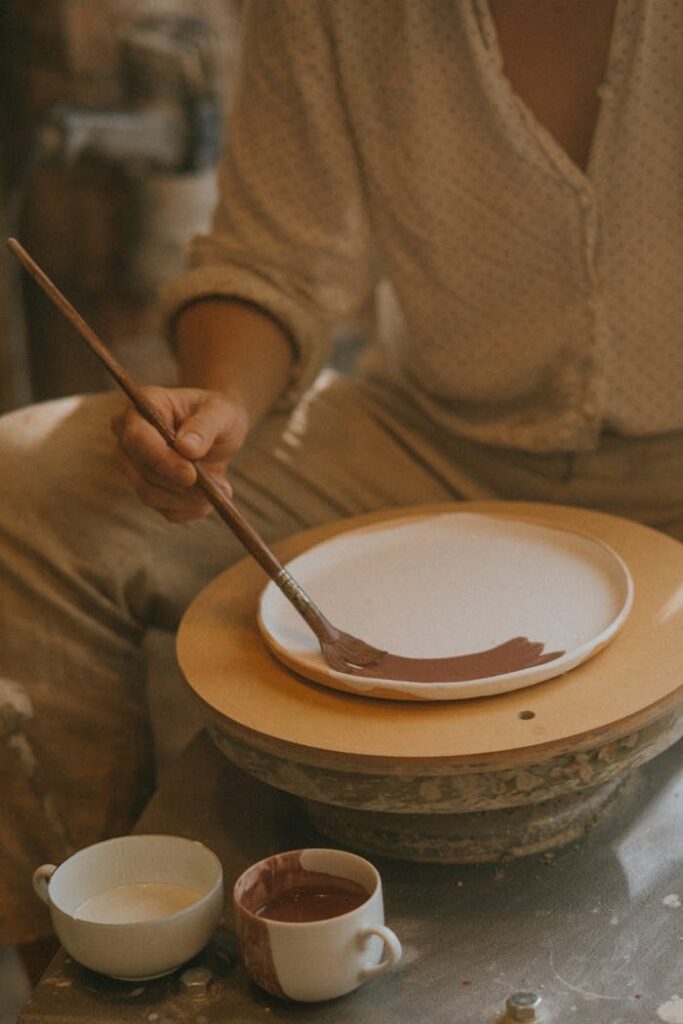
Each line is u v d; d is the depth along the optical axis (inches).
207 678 37.5
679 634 37.3
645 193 46.6
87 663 48.1
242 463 53.8
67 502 48.3
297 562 43.2
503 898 35.4
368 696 35.5
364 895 32.3
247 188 52.4
